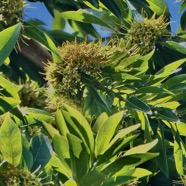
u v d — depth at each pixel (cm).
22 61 1153
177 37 1151
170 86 1031
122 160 839
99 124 896
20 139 771
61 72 1015
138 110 990
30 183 772
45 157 817
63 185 802
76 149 834
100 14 1155
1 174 769
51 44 1004
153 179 1090
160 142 1040
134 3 1166
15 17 998
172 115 1028
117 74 1009
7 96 866
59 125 855
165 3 1175
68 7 1215
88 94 1010
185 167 1040
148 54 1033
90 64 1012
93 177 805
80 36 1298
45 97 1191
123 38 1152
